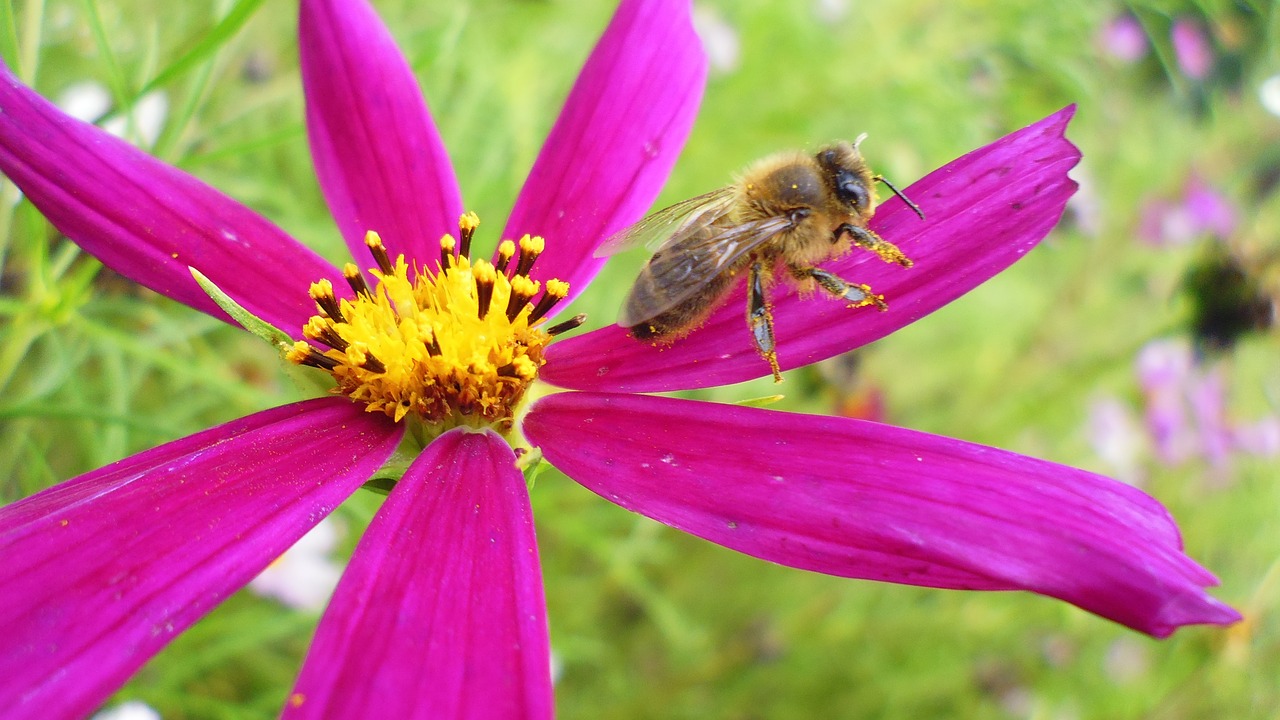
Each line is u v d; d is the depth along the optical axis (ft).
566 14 0.45
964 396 0.54
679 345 0.28
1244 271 0.42
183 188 0.27
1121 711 0.48
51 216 0.26
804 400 0.44
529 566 0.24
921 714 0.48
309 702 0.22
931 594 0.48
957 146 0.51
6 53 0.29
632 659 0.47
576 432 0.26
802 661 0.47
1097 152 0.59
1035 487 0.24
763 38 0.50
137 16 0.38
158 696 0.34
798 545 0.24
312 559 0.37
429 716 0.22
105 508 0.23
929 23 0.53
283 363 0.26
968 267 0.26
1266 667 0.46
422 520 0.25
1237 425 0.53
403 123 0.29
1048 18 0.52
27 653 0.22
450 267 0.27
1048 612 0.48
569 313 0.42
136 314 0.34
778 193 0.28
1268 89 0.59
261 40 0.41
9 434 0.35
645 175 0.29
